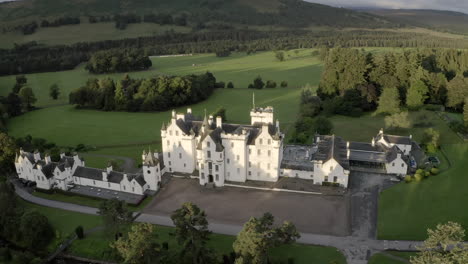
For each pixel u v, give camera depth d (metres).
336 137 154.25
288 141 169.75
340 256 94.69
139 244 82.19
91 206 122.56
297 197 124.06
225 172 135.12
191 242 90.44
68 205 123.50
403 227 104.56
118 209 98.44
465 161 141.00
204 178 132.50
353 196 123.00
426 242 74.75
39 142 167.50
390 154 139.38
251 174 135.50
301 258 94.44
